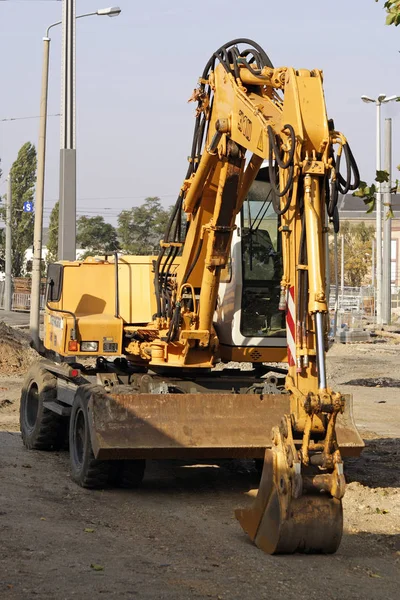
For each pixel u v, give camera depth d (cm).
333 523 839
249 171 1119
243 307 1253
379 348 3553
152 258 1405
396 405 2058
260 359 1265
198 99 1144
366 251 7919
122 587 742
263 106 995
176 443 1083
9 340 2655
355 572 814
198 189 1159
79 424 1187
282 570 809
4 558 809
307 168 873
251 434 1106
